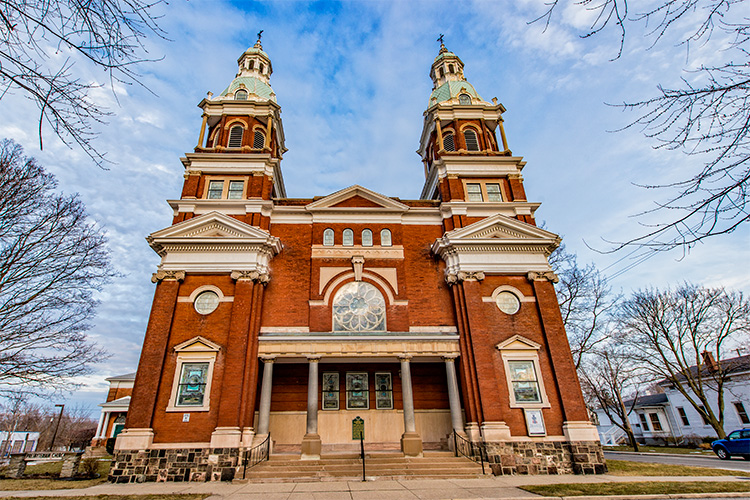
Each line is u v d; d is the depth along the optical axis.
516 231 23.73
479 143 29.30
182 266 21.31
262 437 18.39
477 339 20.62
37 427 70.25
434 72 36.94
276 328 21.59
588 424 18.95
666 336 33.91
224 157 25.67
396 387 21.83
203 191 25.09
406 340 20.58
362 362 22.12
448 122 30.14
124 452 17.16
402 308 22.61
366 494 12.49
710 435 37.59
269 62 35.00
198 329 20.11
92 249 19.95
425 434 20.95
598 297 32.16
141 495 12.62
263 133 28.89
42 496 12.33
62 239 18.84
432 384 22.11
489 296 21.98
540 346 20.83
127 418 17.84
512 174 26.89
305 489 13.55
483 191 26.55
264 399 19.19
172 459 17.27
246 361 19.52
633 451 32.19
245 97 30.30
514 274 22.70
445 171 27.22
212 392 18.77
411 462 17.36
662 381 45.00
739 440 23.45
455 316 22.42
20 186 17.67
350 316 22.31
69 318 18.95
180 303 20.66
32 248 18.17
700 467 19.08
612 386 35.16
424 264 24.11
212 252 21.78
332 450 20.12
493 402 19.28
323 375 21.89
